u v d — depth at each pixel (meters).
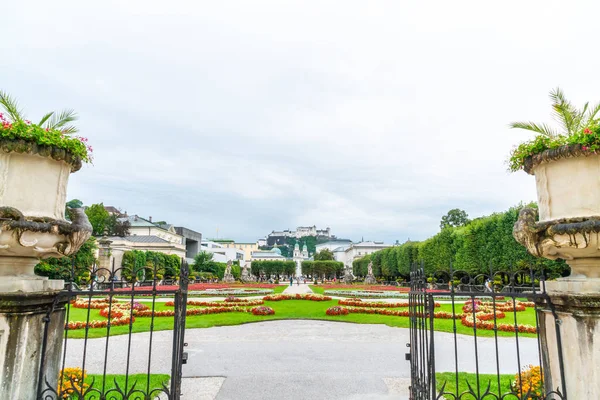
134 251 36.50
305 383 6.70
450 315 14.38
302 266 75.81
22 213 3.48
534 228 3.79
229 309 16.75
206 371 7.48
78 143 3.91
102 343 10.16
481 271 26.20
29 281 3.60
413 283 5.05
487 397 5.50
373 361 8.27
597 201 3.51
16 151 3.50
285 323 14.01
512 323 12.68
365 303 18.59
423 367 4.43
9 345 3.46
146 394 4.00
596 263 3.69
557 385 3.84
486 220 26.12
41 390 3.64
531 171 4.19
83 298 21.20
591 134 3.39
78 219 3.96
